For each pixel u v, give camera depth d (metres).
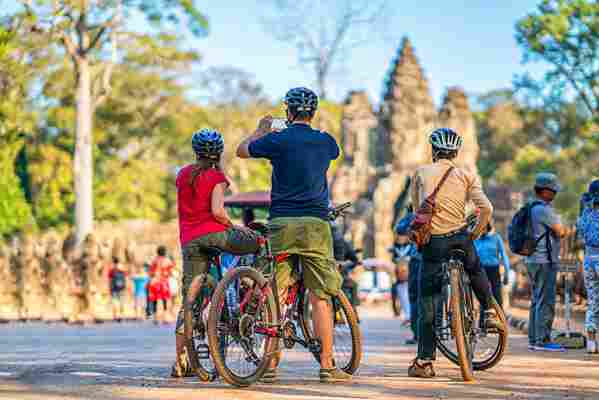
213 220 15.38
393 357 21.22
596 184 22.56
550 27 75.25
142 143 135.62
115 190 128.75
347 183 109.88
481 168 178.25
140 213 129.62
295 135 15.38
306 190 15.27
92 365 18.52
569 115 88.88
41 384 15.07
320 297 15.39
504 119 177.75
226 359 14.55
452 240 16.33
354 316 16.09
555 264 23.42
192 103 136.50
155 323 41.78
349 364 16.20
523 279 63.09
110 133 130.88
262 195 41.69
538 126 114.00
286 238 15.17
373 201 102.50
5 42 72.81
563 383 15.62
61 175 117.19
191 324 15.05
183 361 15.98
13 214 98.00
